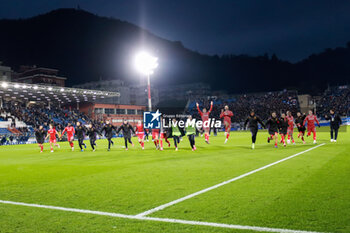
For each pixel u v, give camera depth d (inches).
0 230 146.6
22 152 741.3
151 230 139.8
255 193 199.5
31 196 218.7
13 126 1544.0
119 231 140.3
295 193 194.7
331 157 364.2
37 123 1692.9
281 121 567.2
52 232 141.9
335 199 177.8
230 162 361.1
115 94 2034.9
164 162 390.3
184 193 209.2
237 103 2908.5
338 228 133.7
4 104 1777.8
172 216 159.0
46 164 426.9
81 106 2244.1
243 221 146.6
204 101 3208.7
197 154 483.8
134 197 203.6
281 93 2938.0
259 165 324.5
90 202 194.4
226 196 195.0
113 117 2289.6
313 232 130.3
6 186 260.5
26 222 157.9
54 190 237.0
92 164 403.2
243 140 837.8
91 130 678.5
